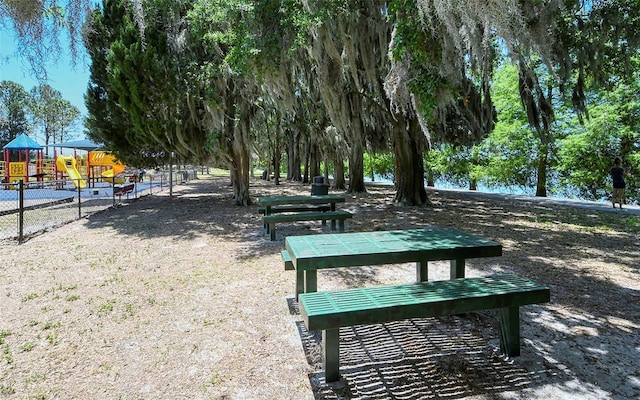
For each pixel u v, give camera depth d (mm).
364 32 8172
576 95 8250
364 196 13891
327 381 2223
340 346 2680
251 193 15078
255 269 4531
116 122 10016
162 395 2098
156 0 8047
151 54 8031
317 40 7629
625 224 7871
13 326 2980
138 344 2693
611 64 8641
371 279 4148
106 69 9016
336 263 2943
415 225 7473
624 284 3975
